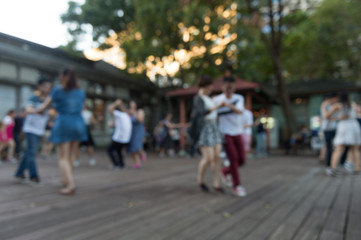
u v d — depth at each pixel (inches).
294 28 588.1
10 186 142.7
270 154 402.6
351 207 105.7
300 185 152.7
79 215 93.4
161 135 369.7
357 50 556.7
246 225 84.3
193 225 83.9
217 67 485.1
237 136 131.0
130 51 493.7
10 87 369.7
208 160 126.5
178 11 411.8
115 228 80.7
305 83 644.1
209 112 121.1
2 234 74.9
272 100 461.4
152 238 73.2
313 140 377.7
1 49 343.0
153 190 136.7
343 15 498.6
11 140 276.2
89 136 248.2
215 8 441.4
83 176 180.9
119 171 207.2
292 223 86.4
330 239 73.5
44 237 73.2
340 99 185.5
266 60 594.2
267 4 456.4
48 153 308.2
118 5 526.9
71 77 123.3
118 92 576.4
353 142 182.9
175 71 544.1
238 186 126.6
